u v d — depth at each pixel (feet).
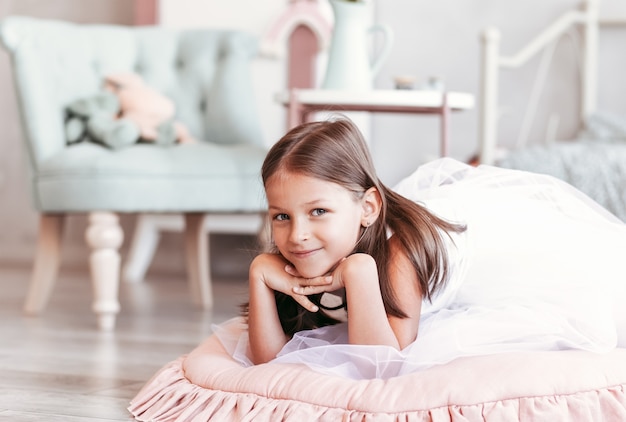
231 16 10.37
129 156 6.90
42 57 7.48
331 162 3.63
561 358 3.54
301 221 3.63
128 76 8.09
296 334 4.00
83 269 11.85
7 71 12.56
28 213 12.56
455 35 10.47
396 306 3.77
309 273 3.74
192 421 3.55
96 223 6.77
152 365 5.17
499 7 10.33
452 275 4.02
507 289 4.09
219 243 11.02
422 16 10.54
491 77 8.87
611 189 7.53
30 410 3.90
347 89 6.90
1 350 5.62
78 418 3.76
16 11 12.30
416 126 10.59
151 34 8.66
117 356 5.48
